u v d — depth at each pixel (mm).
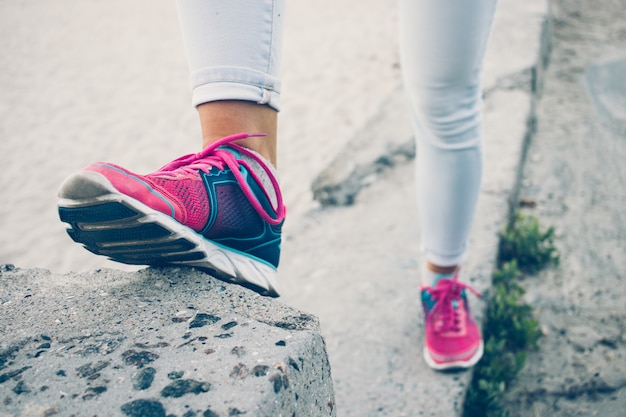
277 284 1115
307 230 2479
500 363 1687
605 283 2078
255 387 761
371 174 2789
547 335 1870
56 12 6777
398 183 2748
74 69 5270
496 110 3086
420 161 1473
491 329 1856
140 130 4125
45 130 4258
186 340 862
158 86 4793
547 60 4012
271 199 1090
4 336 888
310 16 5793
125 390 767
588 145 3004
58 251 3057
